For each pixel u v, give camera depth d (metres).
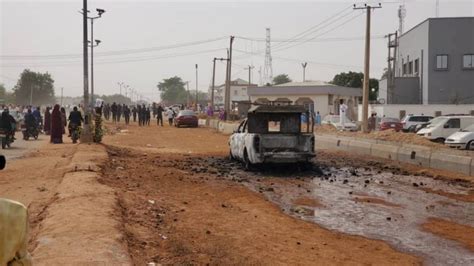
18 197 11.11
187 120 48.16
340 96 68.94
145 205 10.25
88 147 20.52
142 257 6.73
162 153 22.80
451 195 13.23
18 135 33.31
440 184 15.10
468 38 54.75
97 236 6.98
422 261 7.45
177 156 21.66
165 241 7.75
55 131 25.50
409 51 63.78
